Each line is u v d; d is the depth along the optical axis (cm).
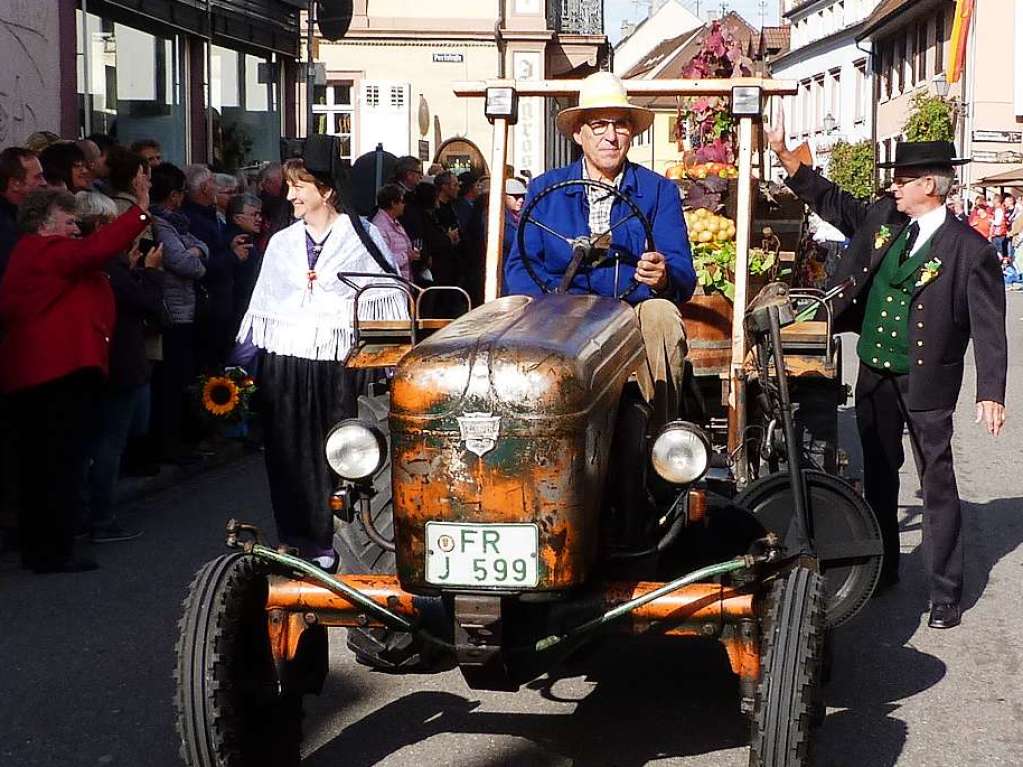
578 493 399
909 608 700
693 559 500
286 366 663
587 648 471
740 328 605
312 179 659
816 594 418
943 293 653
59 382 744
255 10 1728
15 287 747
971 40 4641
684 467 430
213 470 1064
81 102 1344
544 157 2927
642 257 536
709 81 623
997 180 4225
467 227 1404
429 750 510
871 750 516
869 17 6181
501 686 420
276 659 439
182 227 1003
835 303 689
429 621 424
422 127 2652
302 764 495
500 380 395
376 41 2844
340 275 595
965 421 1302
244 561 438
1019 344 2006
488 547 397
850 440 1175
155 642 636
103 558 789
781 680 402
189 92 1565
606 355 432
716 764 499
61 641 638
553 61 2986
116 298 806
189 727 411
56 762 502
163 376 988
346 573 514
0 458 858
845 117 6719
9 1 1200
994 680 595
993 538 843
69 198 764
